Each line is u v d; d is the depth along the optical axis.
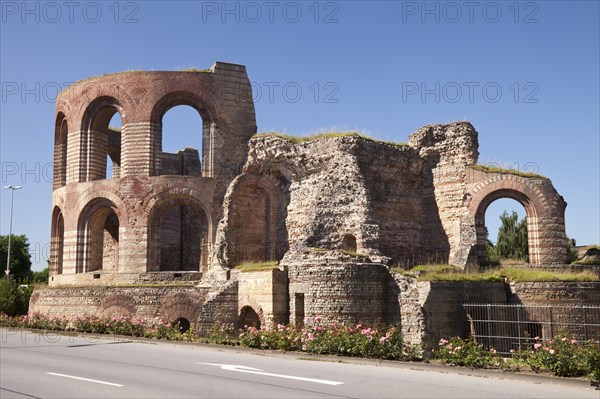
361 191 39.81
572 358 17.83
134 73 47.72
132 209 46.22
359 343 22.53
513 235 69.19
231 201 44.06
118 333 33.44
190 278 44.38
